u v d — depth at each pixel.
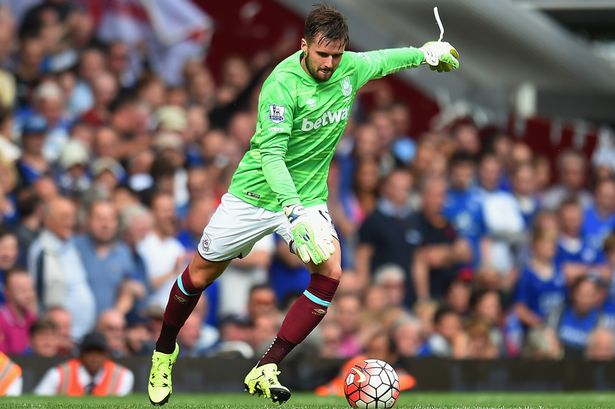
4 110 38.81
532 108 53.56
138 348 33.56
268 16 48.62
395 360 33.31
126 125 41.19
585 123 56.25
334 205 42.03
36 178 37.41
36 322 32.03
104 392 29.67
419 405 22.62
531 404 24.52
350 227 42.12
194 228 38.03
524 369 34.72
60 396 27.55
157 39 45.94
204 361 31.09
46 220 35.16
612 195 48.62
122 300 35.25
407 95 51.31
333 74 18.66
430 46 20.73
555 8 57.00
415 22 48.44
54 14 42.06
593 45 60.59
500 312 41.19
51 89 39.56
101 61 42.16
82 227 35.97
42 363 29.31
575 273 44.88
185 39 46.81
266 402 24.05
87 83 41.53
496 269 42.81
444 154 47.59
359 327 37.56
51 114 39.41
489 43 49.44
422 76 51.41
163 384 20.66
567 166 51.59
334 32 17.77
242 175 19.22
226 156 41.88
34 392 29.12
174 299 20.20
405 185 42.31
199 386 30.98
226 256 19.62
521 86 52.75
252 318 35.31
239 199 19.23
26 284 32.84
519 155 48.97
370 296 38.91
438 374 33.66
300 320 18.98
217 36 47.88
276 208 19.20
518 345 42.50
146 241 36.41
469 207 44.78
